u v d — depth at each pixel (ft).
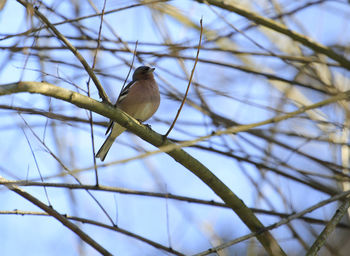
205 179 29.25
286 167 34.42
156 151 23.38
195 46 35.32
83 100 26.20
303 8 35.73
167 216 29.37
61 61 32.60
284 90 35.42
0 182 24.94
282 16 35.91
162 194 30.50
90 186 29.14
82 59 27.76
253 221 29.43
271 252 28.68
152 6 33.60
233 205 29.43
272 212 32.09
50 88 24.38
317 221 34.19
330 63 35.35
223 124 35.99
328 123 33.73
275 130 34.47
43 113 28.04
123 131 37.88
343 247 33.99
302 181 34.65
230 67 35.88
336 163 33.24
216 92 35.37
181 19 35.17
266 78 35.78
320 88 35.40
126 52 34.88
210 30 35.73
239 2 35.09
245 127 25.88
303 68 35.96
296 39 34.32
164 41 34.86
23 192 27.27
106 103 28.12
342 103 32.96
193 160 28.78
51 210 27.35
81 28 34.32
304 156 35.63
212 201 31.27
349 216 32.12
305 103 34.81
